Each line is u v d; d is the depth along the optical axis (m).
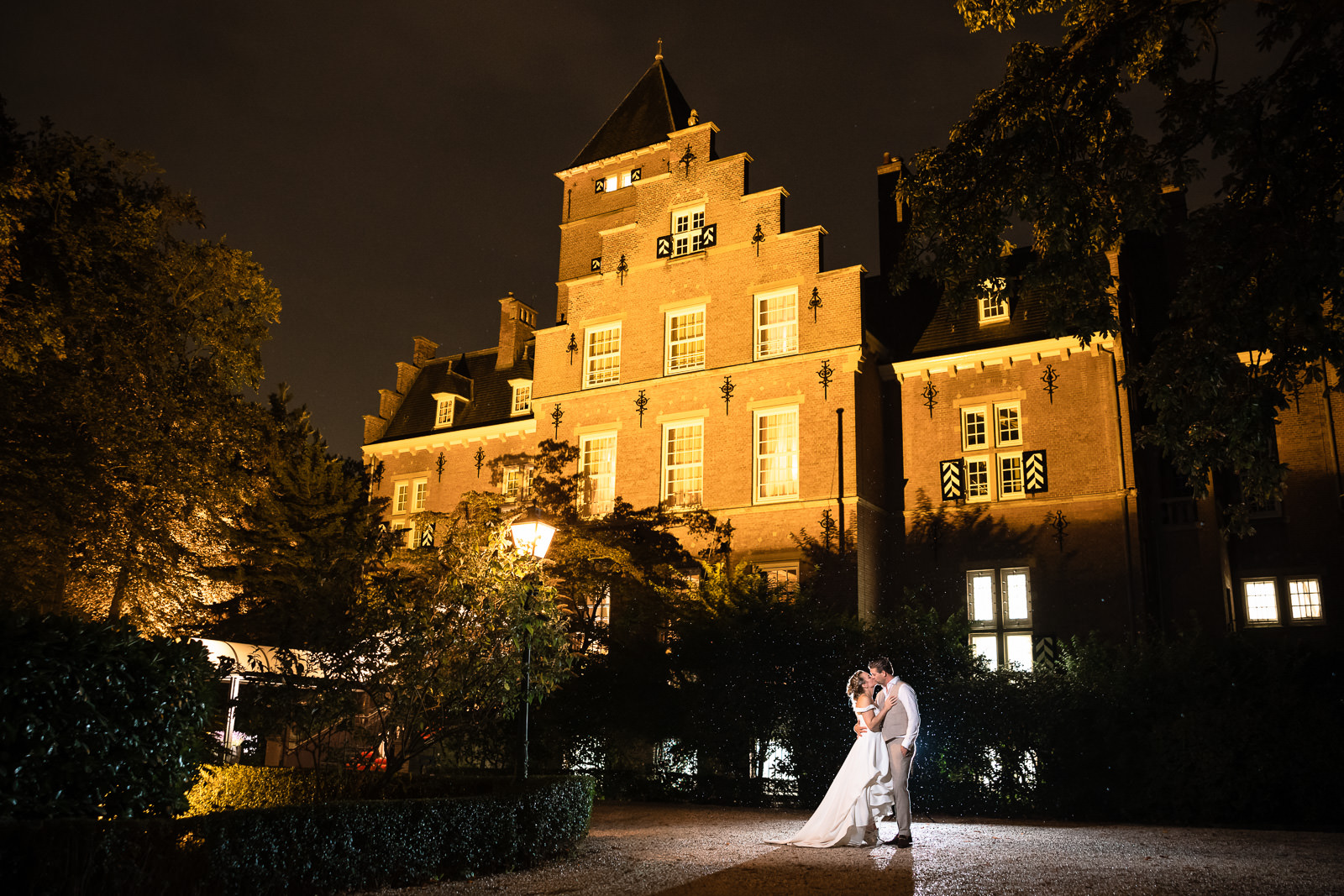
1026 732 14.84
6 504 16.92
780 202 25.66
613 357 27.39
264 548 26.33
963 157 10.32
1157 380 9.69
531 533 11.99
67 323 17.42
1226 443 9.46
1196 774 13.41
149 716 7.30
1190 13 9.50
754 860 8.85
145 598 22.03
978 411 24.00
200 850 6.40
